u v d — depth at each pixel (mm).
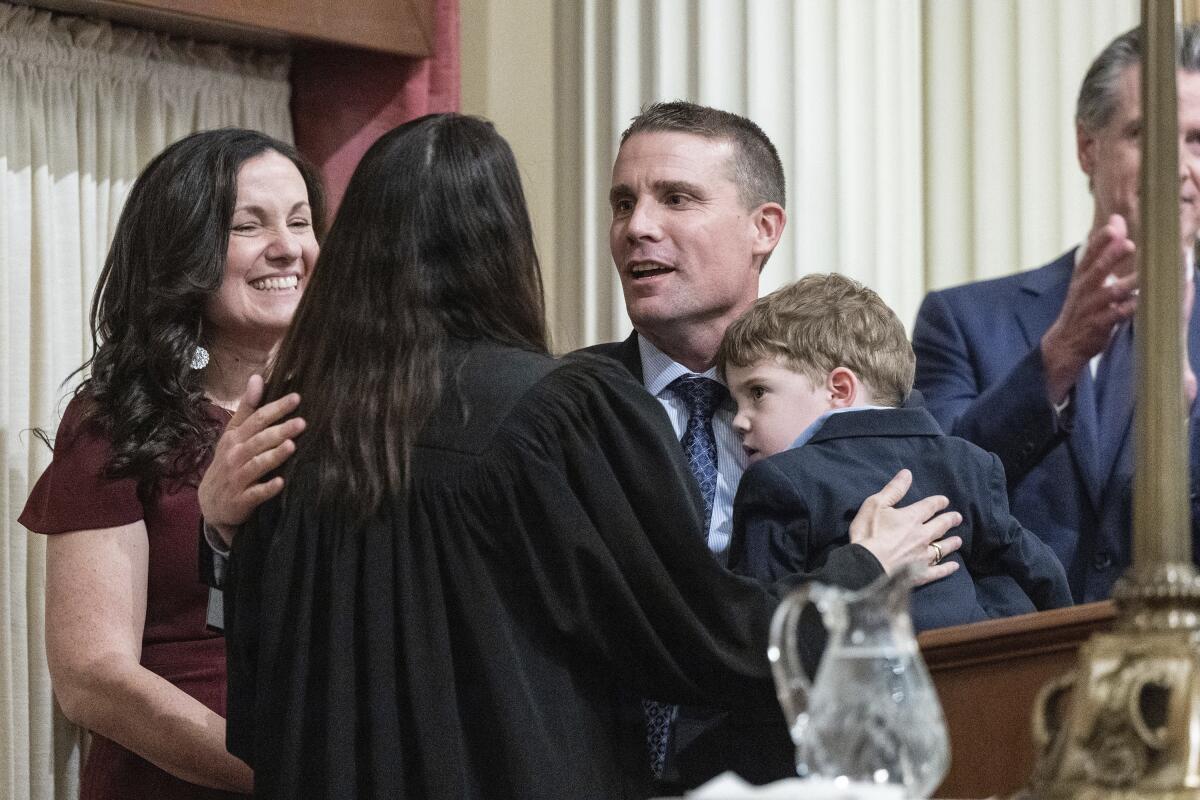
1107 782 2805
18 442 7719
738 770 4707
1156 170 3035
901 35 8664
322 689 4215
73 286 8008
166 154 6344
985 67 8641
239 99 8648
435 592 4156
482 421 4234
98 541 5828
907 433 5211
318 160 8844
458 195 4445
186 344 6156
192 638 5910
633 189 6070
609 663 4211
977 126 8633
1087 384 6527
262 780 4250
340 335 4402
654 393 5914
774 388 5395
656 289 5922
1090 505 6375
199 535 5773
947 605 4832
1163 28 3070
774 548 4910
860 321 5461
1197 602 2918
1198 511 5875
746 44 8477
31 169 7891
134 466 5887
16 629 7590
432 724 4059
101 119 8156
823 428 5180
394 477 4207
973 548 5133
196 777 5562
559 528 4133
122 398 6031
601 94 8836
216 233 6207
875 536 4602
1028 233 8523
